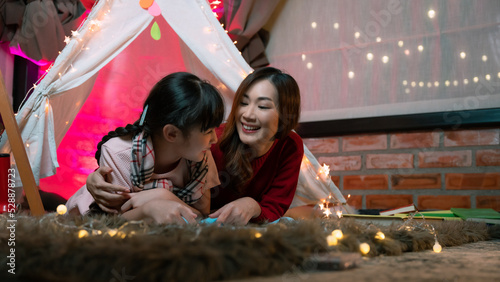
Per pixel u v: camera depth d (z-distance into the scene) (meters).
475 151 1.86
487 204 1.83
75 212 1.12
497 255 0.75
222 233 0.56
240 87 1.13
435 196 1.92
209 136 0.98
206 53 1.49
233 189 1.20
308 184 1.51
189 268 0.44
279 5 2.28
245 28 2.15
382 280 0.47
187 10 1.51
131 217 0.90
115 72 1.82
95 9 1.48
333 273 0.52
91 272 0.45
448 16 1.93
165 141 1.00
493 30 1.86
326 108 2.15
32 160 1.38
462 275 0.52
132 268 0.44
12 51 2.09
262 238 0.53
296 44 2.23
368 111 2.06
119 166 1.00
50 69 1.45
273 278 0.49
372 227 0.87
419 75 1.97
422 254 0.76
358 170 2.07
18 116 1.40
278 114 1.11
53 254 0.47
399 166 1.99
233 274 0.47
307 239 0.58
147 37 1.77
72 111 1.58
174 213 0.83
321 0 2.18
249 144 1.12
